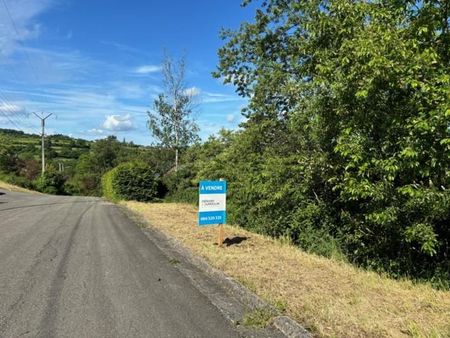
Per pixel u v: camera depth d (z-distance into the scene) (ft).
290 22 53.62
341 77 23.12
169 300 18.48
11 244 31.07
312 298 17.95
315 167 30.01
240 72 60.59
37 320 15.80
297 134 35.45
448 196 20.17
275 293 18.72
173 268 24.58
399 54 19.80
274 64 48.01
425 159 20.59
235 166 49.44
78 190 227.40
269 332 14.92
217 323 15.75
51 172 193.47
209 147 68.54
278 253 27.81
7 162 203.51
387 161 21.09
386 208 22.48
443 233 23.90
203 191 29.91
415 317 15.55
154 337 14.39
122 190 85.92
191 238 33.91
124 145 268.21
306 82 35.96
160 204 74.79
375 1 22.91
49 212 58.18
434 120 18.98
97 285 20.58
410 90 21.18
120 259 26.68
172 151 91.91
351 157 22.70
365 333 14.17
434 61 19.67
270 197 35.09
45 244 31.37
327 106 26.30
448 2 20.36
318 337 14.05
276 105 46.09
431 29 20.61
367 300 17.66
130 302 18.10
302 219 33.09
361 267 25.89
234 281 20.71
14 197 99.25
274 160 34.94
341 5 22.95
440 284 21.83
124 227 42.52
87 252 28.73
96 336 14.42
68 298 18.48
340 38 23.86
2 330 14.82
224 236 35.06
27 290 19.54
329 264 24.84
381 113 22.31
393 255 25.95
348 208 29.43
